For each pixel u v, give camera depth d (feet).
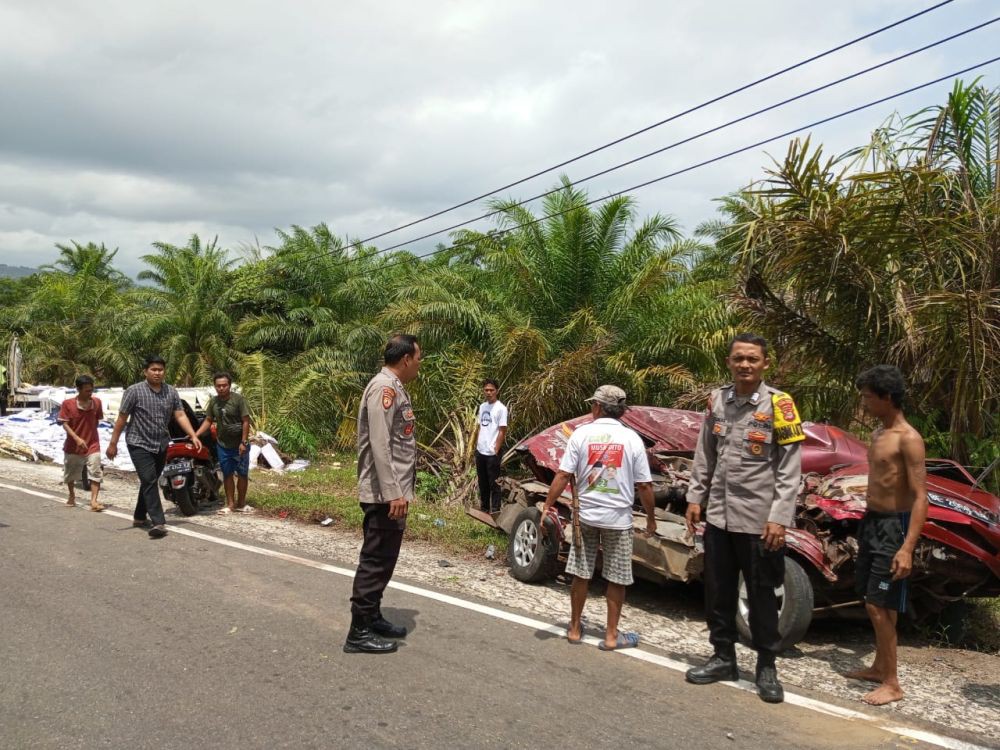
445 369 45.68
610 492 16.65
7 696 13.50
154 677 14.38
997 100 28.55
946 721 13.91
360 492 16.21
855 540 18.10
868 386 15.35
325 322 69.62
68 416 29.91
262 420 52.90
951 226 25.68
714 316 42.63
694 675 15.08
